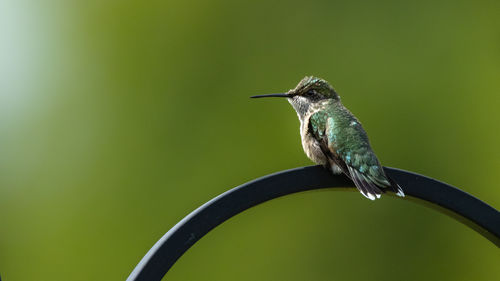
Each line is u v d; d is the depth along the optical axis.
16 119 11.38
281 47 11.95
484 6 11.82
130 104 11.48
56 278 11.07
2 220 11.17
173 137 11.45
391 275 11.45
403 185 6.21
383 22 11.98
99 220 11.16
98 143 11.34
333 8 12.08
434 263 11.39
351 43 12.07
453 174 11.62
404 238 11.41
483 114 11.65
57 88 11.47
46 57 11.55
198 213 5.20
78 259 11.06
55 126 11.40
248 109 11.63
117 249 11.06
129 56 11.53
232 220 11.47
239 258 11.39
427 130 11.67
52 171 11.30
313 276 11.42
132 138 11.43
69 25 11.59
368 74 11.96
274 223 11.42
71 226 11.09
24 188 11.23
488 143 11.61
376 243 11.41
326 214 11.40
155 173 11.36
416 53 11.88
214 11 11.78
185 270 11.34
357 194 11.40
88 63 11.53
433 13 11.88
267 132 11.55
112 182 11.23
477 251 11.23
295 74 11.94
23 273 11.06
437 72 11.80
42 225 11.12
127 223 11.16
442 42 11.84
